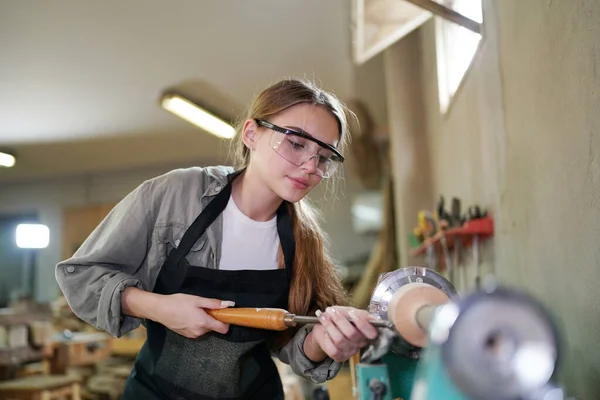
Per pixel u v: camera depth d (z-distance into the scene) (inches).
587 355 45.0
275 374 61.5
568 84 46.7
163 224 55.5
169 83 204.2
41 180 315.6
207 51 186.5
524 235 63.2
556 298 52.5
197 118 219.1
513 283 68.7
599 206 41.6
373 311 41.8
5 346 138.8
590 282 44.0
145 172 301.9
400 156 165.2
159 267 56.2
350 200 282.8
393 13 111.7
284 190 50.7
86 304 52.9
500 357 23.6
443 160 132.2
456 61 113.9
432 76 144.2
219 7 164.9
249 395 58.7
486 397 23.4
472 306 24.2
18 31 167.2
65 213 309.6
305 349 54.6
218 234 56.0
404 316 32.6
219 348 54.9
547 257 54.8
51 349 153.4
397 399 40.5
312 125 49.9
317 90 52.6
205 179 58.1
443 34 126.3
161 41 179.0
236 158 62.0
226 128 227.8
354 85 215.8
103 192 306.3
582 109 43.9
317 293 58.8
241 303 54.8
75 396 141.6
